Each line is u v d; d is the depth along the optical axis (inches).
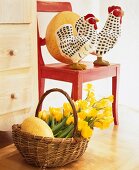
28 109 55.6
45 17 79.2
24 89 54.2
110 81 99.6
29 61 54.2
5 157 54.1
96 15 97.9
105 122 52.1
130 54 92.4
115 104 75.8
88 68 65.9
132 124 78.9
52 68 66.6
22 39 52.2
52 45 69.1
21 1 51.2
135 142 65.4
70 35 64.8
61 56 70.0
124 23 91.7
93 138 66.5
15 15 50.6
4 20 48.9
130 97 94.7
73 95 63.6
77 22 65.0
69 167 50.6
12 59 51.0
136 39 90.4
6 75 51.0
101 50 69.1
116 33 68.9
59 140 46.8
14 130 49.4
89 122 52.4
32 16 53.7
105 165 52.5
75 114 48.7
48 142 46.3
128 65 93.4
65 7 78.3
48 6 74.0
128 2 90.1
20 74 53.3
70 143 47.8
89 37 63.6
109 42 68.7
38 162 48.4
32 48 54.5
